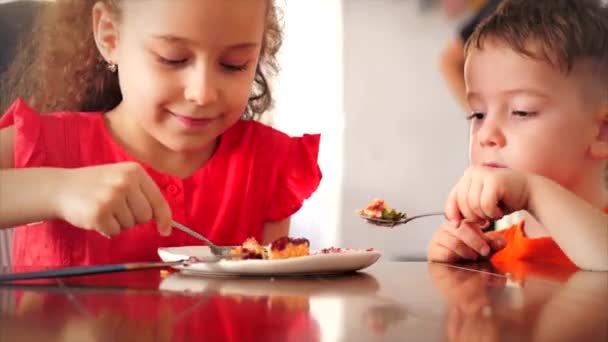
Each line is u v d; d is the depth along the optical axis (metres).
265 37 1.29
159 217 0.94
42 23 1.38
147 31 1.03
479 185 1.09
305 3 1.70
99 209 0.90
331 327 0.60
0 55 1.40
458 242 1.13
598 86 1.46
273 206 1.26
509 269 0.98
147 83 1.05
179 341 0.53
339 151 1.72
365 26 1.70
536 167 1.47
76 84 1.34
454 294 0.74
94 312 0.64
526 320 0.63
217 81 1.05
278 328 0.60
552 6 1.51
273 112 1.69
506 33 1.49
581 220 1.06
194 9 1.01
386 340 0.55
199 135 1.09
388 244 1.70
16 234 1.21
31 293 0.72
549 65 1.45
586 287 0.80
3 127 1.15
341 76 1.71
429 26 1.65
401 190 1.70
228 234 1.21
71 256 1.13
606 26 1.49
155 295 0.72
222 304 0.68
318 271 0.86
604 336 0.57
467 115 1.62
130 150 1.19
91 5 1.29
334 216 1.71
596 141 1.46
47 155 1.14
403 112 1.69
